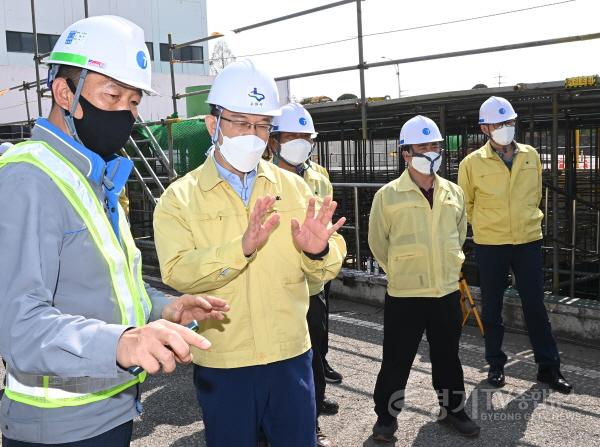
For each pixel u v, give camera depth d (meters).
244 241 2.18
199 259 2.26
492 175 4.72
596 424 3.95
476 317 5.95
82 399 1.67
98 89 1.64
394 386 3.79
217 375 2.43
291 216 2.51
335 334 6.05
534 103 7.54
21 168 1.53
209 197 2.49
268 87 2.42
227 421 2.43
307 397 2.50
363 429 4.01
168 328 1.32
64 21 28.94
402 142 3.89
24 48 27.92
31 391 1.65
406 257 3.74
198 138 8.75
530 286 4.64
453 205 3.89
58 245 1.56
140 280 1.94
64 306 1.61
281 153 4.25
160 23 31.58
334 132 11.80
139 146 9.34
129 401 1.80
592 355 5.23
